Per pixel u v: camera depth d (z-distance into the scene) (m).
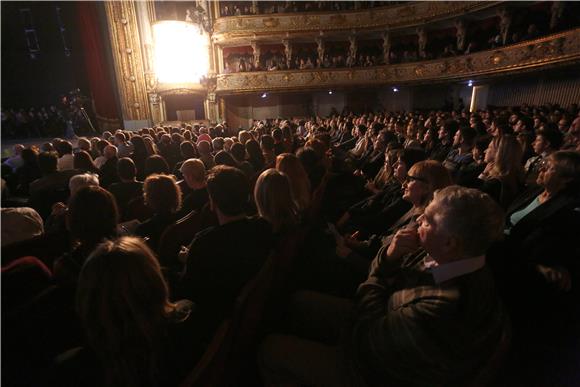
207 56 18.61
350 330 1.38
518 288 1.87
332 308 1.89
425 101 18.56
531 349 1.98
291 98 20.19
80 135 17.64
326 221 3.53
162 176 2.42
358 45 19.02
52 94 20.17
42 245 1.77
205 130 9.66
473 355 1.05
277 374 1.59
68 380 1.14
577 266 1.78
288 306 1.98
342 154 7.76
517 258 1.85
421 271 1.30
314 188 3.52
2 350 1.23
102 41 17.30
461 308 1.01
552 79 12.40
